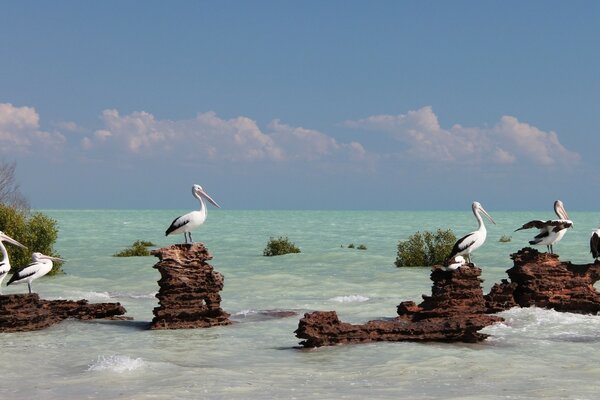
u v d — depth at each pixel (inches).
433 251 1957.4
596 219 7736.2
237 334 950.4
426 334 858.8
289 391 625.0
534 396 596.4
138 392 623.5
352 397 598.5
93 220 7741.1
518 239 3189.0
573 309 1040.8
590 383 644.7
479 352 791.7
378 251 2568.9
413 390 626.8
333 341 848.9
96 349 852.0
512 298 1063.0
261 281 1616.6
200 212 1036.5
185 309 1009.5
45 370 737.0
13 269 1791.3
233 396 605.6
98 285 1581.0
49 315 1044.5
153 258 2230.6
